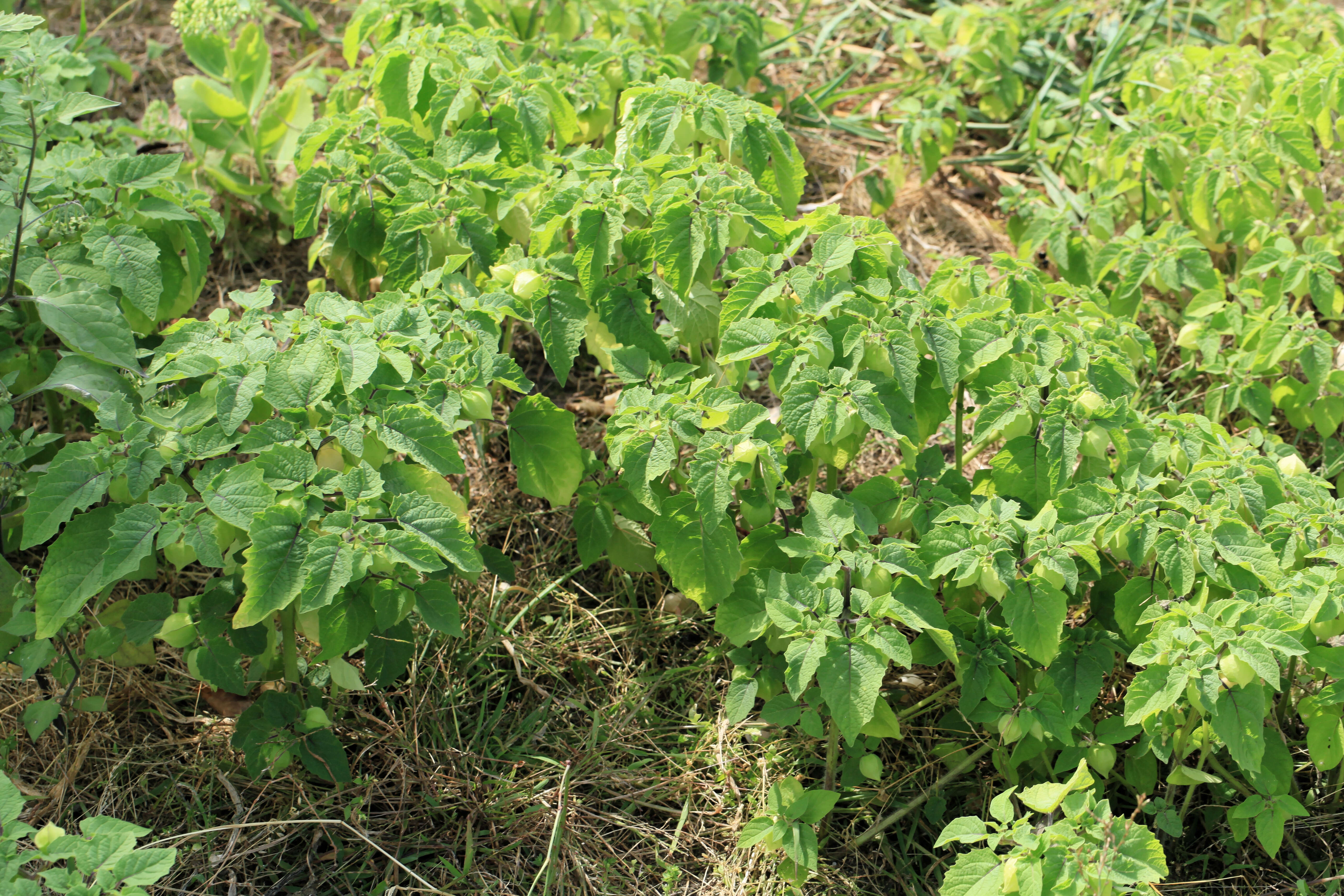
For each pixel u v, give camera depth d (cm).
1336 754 231
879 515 256
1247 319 325
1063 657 239
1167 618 222
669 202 250
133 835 182
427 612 222
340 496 220
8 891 169
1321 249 323
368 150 300
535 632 284
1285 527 235
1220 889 245
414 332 237
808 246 306
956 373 241
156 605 233
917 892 243
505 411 328
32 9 445
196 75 412
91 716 253
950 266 282
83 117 406
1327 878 242
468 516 237
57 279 238
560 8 375
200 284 287
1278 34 434
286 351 227
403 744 254
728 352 240
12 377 242
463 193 280
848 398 232
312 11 488
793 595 225
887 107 452
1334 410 312
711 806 257
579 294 267
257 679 240
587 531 274
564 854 244
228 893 231
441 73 305
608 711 272
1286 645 204
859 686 214
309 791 248
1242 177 346
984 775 262
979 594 257
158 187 270
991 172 429
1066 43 467
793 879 232
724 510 228
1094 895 190
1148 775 245
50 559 212
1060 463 241
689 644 290
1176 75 393
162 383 246
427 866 241
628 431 240
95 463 214
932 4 493
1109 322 278
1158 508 245
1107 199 360
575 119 320
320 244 308
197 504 211
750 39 391
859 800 257
